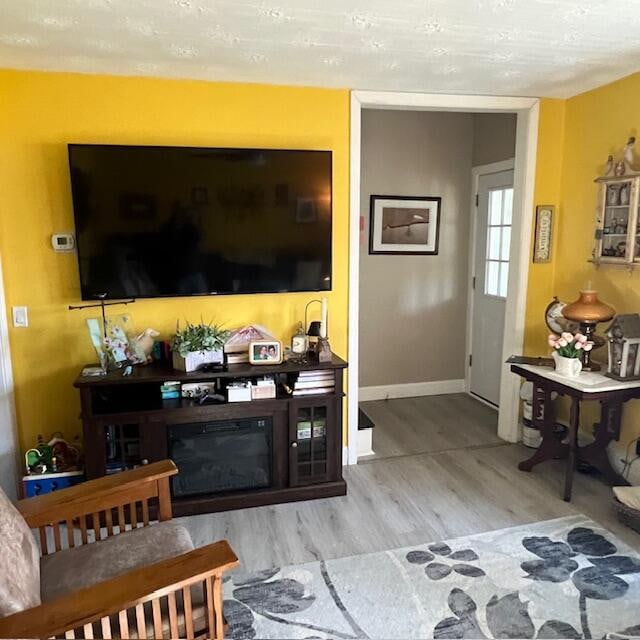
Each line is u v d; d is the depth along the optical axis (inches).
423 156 177.6
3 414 111.6
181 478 113.7
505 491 121.6
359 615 82.0
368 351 184.2
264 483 117.6
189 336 112.2
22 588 59.4
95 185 108.5
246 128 120.7
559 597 85.7
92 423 105.4
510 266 145.5
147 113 115.3
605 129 126.0
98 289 112.0
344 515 112.0
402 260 181.5
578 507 114.3
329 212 122.2
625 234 120.6
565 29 89.3
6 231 111.5
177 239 114.1
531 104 134.9
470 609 83.1
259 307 127.0
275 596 86.4
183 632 61.3
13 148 109.8
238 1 76.8
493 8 80.5
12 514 66.8
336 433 118.6
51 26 86.0
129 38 91.5
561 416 147.4
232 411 112.0
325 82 120.0
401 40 93.6
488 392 182.9
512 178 162.9
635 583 88.9
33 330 115.4
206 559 59.5
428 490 122.6
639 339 114.0
